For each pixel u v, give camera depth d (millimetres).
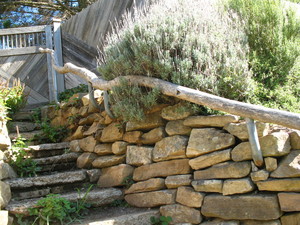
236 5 4055
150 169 3516
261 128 2818
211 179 3016
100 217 3369
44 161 4297
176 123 3426
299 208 2568
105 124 4258
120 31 4051
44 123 5207
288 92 3561
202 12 3664
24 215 3197
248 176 2842
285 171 2660
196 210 3061
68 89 6617
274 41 3721
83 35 6637
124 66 3605
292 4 4055
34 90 6797
